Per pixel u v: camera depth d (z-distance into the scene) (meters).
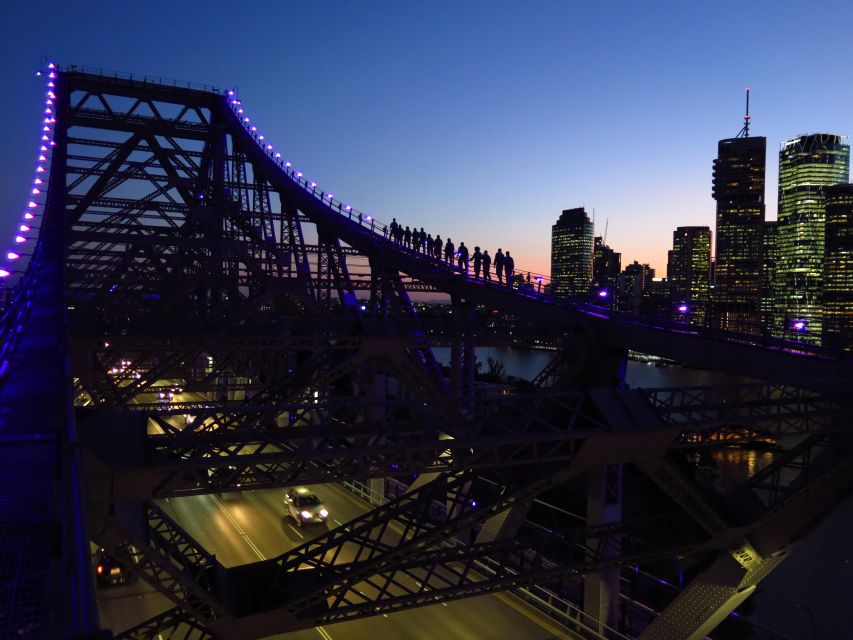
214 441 14.89
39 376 9.51
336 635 31.41
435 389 41.31
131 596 34.31
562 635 31.14
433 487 18.64
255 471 14.68
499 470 18.38
